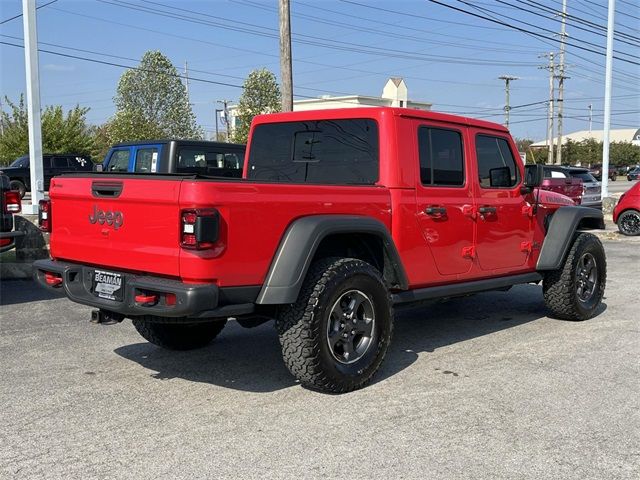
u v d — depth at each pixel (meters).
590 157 81.44
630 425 4.07
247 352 5.79
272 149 5.95
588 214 6.85
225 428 4.03
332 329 4.57
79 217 4.70
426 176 5.32
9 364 5.39
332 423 4.10
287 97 15.70
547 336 6.34
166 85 40.91
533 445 3.78
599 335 6.37
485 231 5.86
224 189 4.00
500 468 3.49
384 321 4.83
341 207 4.66
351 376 4.61
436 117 5.45
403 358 5.57
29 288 8.83
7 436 3.92
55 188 4.87
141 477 3.39
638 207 16.03
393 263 5.01
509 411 4.30
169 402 4.49
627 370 5.20
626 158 83.12
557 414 4.25
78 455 3.65
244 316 4.54
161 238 4.10
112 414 4.27
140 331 5.63
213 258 3.97
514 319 7.14
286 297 4.21
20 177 26.89
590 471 3.46
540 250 6.64
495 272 6.05
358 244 5.06
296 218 4.40
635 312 7.48
